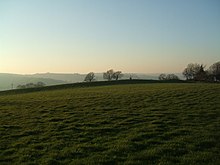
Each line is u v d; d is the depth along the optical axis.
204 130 21.78
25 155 17.58
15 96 57.59
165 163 15.26
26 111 34.47
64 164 15.95
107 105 35.75
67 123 26.27
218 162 15.30
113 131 22.62
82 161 16.17
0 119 29.81
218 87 50.62
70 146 19.16
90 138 20.97
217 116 26.75
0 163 16.41
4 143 20.58
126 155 16.88
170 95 41.75
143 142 19.23
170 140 19.42
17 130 24.44
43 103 40.88
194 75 174.62
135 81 105.06
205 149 17.47
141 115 28.34
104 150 17.98
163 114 28.41
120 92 50.84
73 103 38.91
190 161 15.48
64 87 91.81
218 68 159.25
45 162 16.25
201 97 38.16
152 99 38.97
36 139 21.36
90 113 30.67
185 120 25.55
